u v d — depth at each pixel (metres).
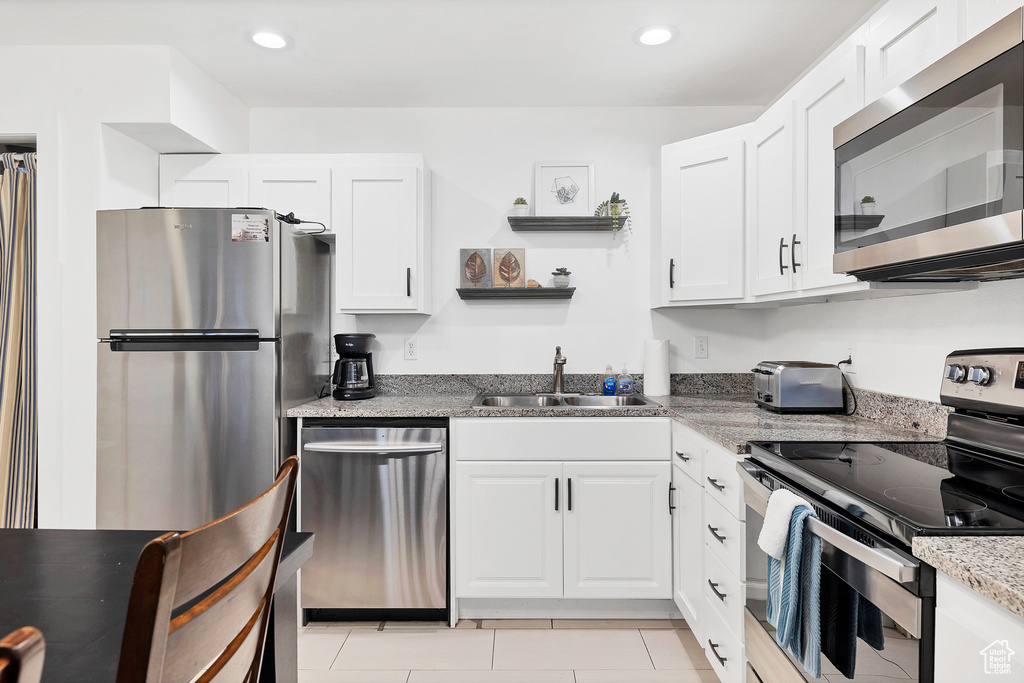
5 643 0.35
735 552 1.63
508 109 2.89
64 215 2.30
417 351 2.90
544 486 2.33
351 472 2.29
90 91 2.30
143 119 2.29
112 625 0.79
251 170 2.59
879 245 1.34
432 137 2.89
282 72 2.52
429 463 2.29
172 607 0.52
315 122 2.90
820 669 1.14
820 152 1.77
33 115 2.31
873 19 1.50
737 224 2.33
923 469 1.32
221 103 2.64
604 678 1.98
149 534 1.18
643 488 2.32
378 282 2.58
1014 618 0.72
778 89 2.68
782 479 1.39
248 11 2.04
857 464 1.37
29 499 2.37
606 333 2.90
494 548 2.33
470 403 2.53
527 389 2.89
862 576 1.03
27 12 2.05
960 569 0.80
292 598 1.21
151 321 2.20
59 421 2.32
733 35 2.20
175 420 2.20
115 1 1.98
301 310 2.46
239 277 2.20
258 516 0.72
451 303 2.90
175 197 2.60
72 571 0.98
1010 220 0.98
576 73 2.52
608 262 2.90
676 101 2.81
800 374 2.17
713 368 2.91
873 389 2.03
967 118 1.08
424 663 2.08
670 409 2.34
